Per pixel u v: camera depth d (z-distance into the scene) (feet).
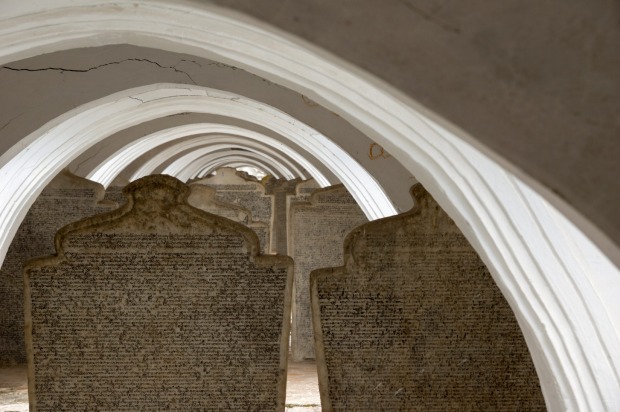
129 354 17.46
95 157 33.30
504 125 6.64
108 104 25.81
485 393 17.24
